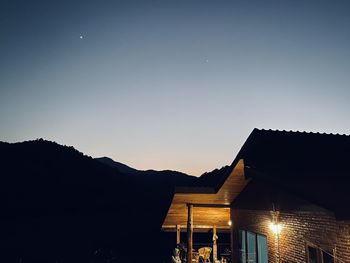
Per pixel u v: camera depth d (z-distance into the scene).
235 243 12.58
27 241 29.27
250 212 11.01
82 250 27.94
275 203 8.91
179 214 14.33
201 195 11.17
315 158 8.26
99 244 30.19
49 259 24.59
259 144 8.16
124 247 29.86
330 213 5.24
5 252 25.59
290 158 8.22
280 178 7.02
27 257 24.67
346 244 5.77
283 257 8.34
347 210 5.04
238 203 12.30
